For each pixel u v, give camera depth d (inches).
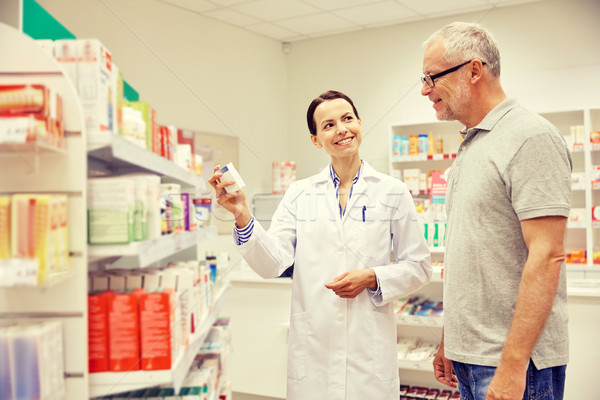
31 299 38.9
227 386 79.0
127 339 41.8
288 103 80.6
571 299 92.3
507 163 44.5
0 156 38.0
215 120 68.1
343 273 62.4
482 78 48.7
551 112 81.4
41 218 33.9
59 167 38.2
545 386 44.6
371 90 83.2
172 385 44.4
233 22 72.1
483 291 46.6
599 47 78.5
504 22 82.6
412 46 82.7
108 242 39.9
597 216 77.7
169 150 59.0
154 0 58.2
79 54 39.2
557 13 80.1
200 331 60.4
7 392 34.6
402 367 94.0
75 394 39.0
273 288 84.7
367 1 79.0
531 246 42.8
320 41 83.8
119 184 39.9
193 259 71.5
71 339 39.1
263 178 75.0
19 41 37.7
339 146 63.8
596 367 92.2
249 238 60.8
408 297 100.8
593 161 77.3
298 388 64.6
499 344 45.6
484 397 46.7
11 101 34.2
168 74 60.7
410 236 66.4
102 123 40.0
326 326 63.4
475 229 46.8
